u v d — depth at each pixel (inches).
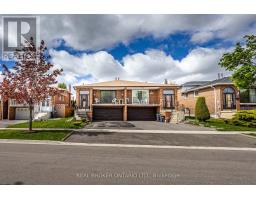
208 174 215.8
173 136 511.2
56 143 428.8
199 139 476.7
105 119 1053.8
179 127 698.8
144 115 1069.1
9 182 185.0
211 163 264.7
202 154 327.6
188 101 1204.5
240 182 193.6
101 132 563.8
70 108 1193.4
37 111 1047.6
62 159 276.5
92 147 383.9
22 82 501.4
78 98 998.4
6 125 747.4
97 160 273.7
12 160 267.6
